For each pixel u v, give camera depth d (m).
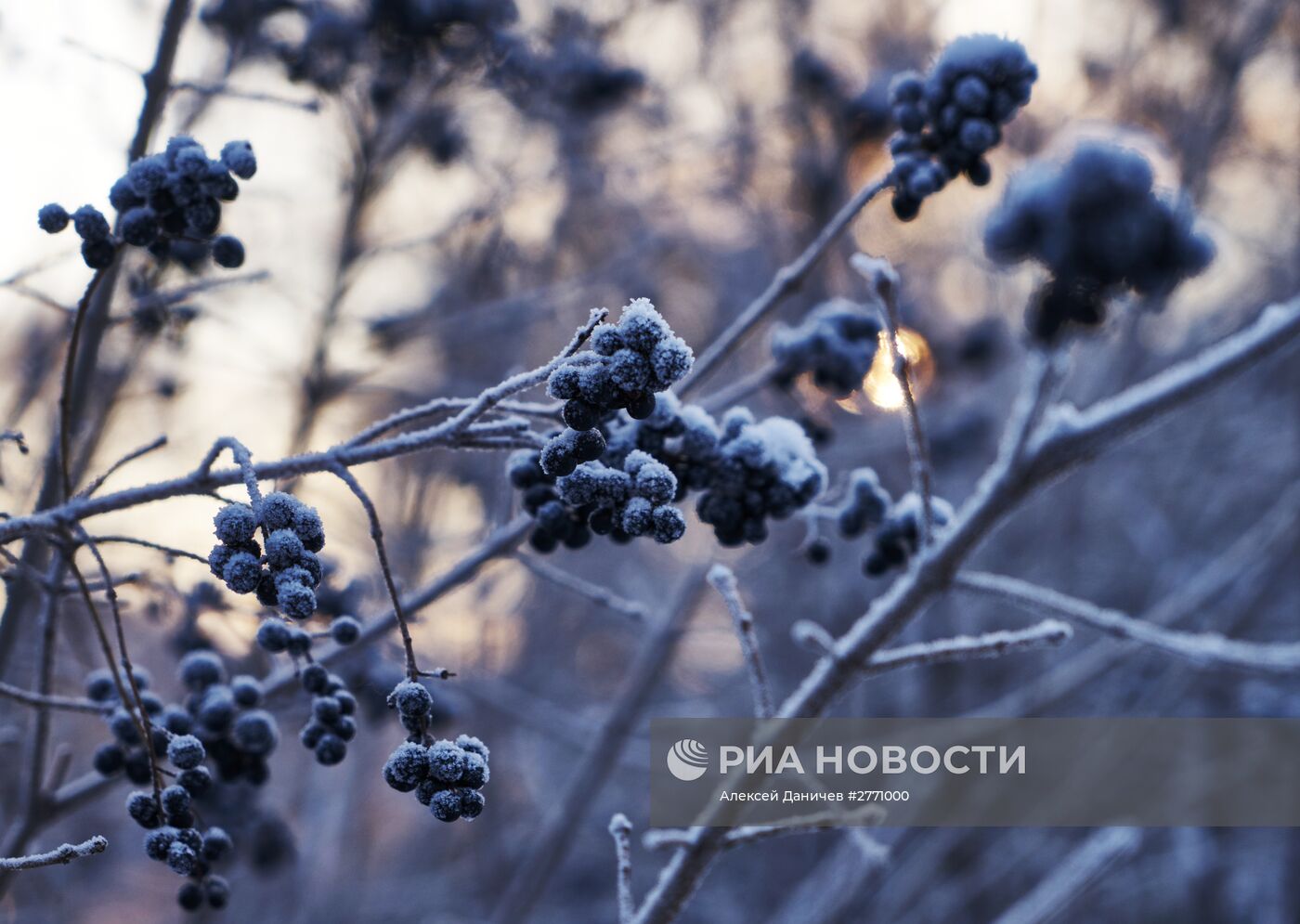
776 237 7.37
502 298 6.30
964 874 7.50
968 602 7.95
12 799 4.34
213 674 2.63
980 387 7.56
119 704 2.49
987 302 8.11
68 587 2.41
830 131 6.63
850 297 7.41
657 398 2.16
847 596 8.48
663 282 8.26
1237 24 6.65
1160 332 7.75
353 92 4.97
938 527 2.89
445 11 4.58
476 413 1.87
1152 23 6.98
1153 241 2.17
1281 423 9.68
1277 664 2.85
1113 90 7.11
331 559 3.25
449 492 6.94
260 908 7.01
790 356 3.03
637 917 2.62
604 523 1.86
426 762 1.64
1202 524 9.48
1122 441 2.81
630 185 7.20
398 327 5.34
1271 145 8.36
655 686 5.79
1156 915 8.95
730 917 8.79
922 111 2.60
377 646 3.38
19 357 4.82
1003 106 2.54
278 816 3.61
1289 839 8.95
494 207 5.37
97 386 4.28
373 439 2.12
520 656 8.31
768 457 2.24
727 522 2.27
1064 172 2.19
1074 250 2.19
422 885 8.39
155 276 3.06
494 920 5.74
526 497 2.25
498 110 5.66
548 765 9.41
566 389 1.67
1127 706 7.25
